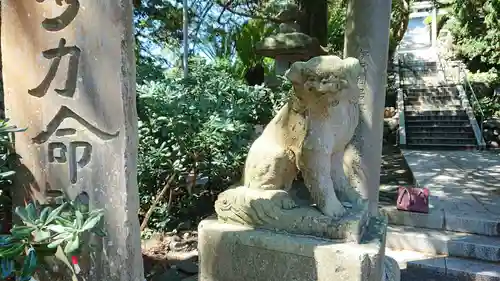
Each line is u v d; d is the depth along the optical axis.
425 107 10.88
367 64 2.75
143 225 2.94
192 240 3.13
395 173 6.37
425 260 3.12
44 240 1.25
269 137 2.14
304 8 5.43
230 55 6.62
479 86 11.33
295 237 1.88
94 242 1.38
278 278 1.88
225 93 3.63
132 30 1.33
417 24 17.81
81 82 1.35
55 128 1.41
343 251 1.73
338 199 2.05
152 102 2.74
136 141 1.37
